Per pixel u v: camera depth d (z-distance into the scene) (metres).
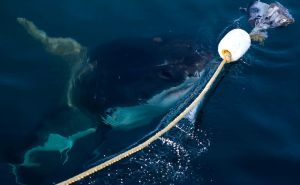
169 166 9.23
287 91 10.79
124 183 8.97
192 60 10.38
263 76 11.00
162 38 10.90
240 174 9.26
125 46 10.70
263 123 10.14
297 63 11.38
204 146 9.62
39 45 11.48
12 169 9.13
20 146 9.53
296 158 9.63
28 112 10.14
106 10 12.58
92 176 9.05
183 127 9.87
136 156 9.38
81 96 10.12
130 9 12.63
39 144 9.52
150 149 9.48
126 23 12.28
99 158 9.27
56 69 10.87
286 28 12.19
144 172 9.13
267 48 11.64
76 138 9.54
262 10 12.52
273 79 10.98
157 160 9.32
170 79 10.11
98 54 10.70
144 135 9.68
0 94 10.46
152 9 12.68
